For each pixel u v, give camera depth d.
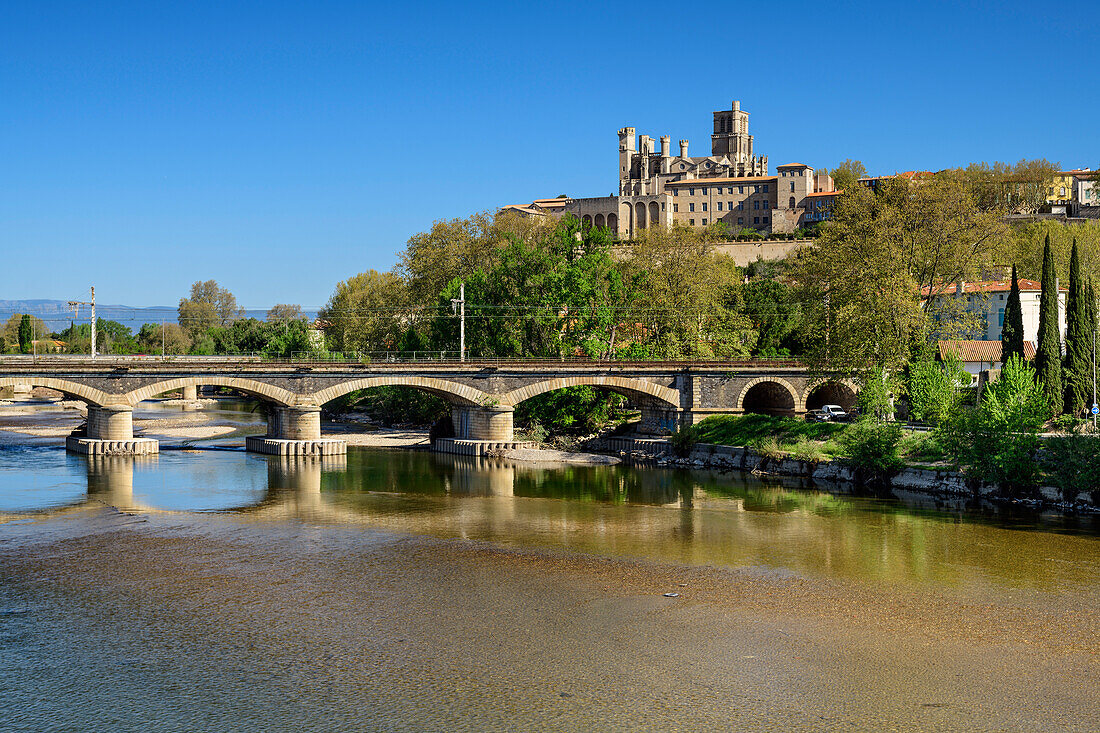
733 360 114.81
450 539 60.75
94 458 99.88
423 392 137.38
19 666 38.31
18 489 79.00
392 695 35.56
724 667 38.34
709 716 33.97
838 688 36.41
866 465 86.31
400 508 72.38
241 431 132.12
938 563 54.62
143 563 53.84
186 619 43.91
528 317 125.19
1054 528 64.50
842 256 106.44
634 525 65.94
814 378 105.44
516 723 33.38
